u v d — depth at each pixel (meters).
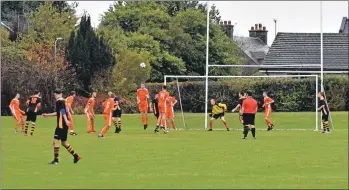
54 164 33.12
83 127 67.50
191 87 85.88
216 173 29.62
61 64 86.00
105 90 87.44
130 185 25.88
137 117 76.75
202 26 108.12
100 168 31.50
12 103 57.16
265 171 30.39
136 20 108.25
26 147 42.59
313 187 25.31
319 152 39.53
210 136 53.81
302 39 110.50
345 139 50.53
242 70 114.56
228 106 85.94
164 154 38.16
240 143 46.22
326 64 108.12
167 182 26.69
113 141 47.69
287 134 57.06
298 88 84.94
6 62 83.56
